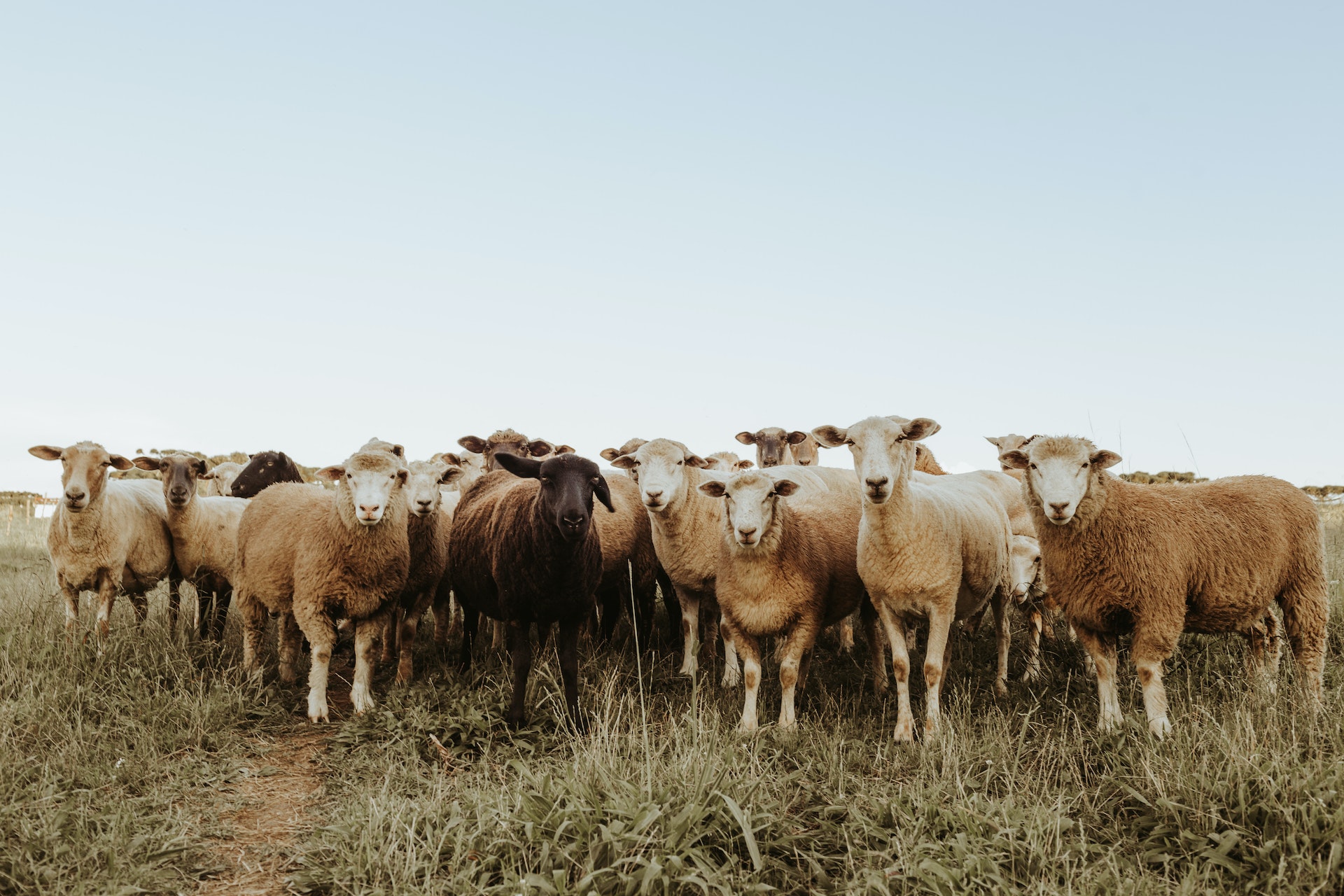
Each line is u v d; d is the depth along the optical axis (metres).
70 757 4.86
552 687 6.36
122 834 4.02
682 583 8.04
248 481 10.91
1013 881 3.55
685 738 4.96
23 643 6.72
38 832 3.86
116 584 7.86
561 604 6.05
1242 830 3.75
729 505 6.23
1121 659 7.45
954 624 7.29
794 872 3.79
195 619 8.88
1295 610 6.19
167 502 8.17
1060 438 5.62
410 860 3.72
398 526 6.54
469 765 5.21
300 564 6.39
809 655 6.97
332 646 6.46
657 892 3.40
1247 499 5.95
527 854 3.74
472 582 7.07
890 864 3.78
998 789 4.58
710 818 3.95
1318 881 3.38
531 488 6.68
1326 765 4.13
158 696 5.89
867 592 7.12
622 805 3.89
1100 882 3.48
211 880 3.88
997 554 7.20
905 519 5.87
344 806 4.55
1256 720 4.93
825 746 5.32
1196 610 5.85
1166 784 4.22
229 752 5.38
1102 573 5.65
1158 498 5.70
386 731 5.56
